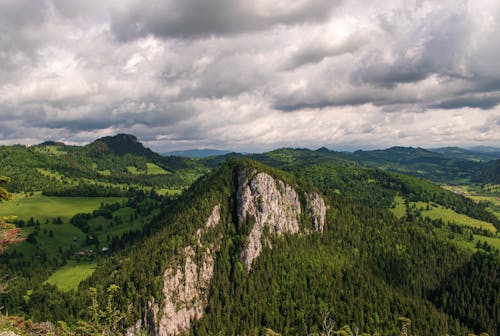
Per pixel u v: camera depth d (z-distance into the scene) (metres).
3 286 75.19
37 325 80.56
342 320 191.38
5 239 50.72
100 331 83.38
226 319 194.88
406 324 136.38
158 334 183.12
